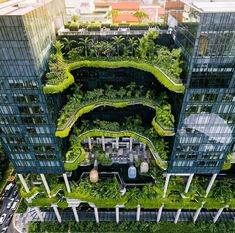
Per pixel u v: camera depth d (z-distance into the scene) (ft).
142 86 205.98
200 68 144.77
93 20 290.35
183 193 206.90
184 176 219.00
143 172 220.64
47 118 167.32
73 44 194.80
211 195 211.41
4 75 148.97
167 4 215.92
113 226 229.25
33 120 168.35
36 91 155.63
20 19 129.49
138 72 201.26
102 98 200.75
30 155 187.93
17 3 168.04
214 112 162.81
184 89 155.53
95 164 226.79
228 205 208.33
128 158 232.73
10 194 257.55
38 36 153.89
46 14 173.17
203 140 176.35
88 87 212.64
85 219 237.04
